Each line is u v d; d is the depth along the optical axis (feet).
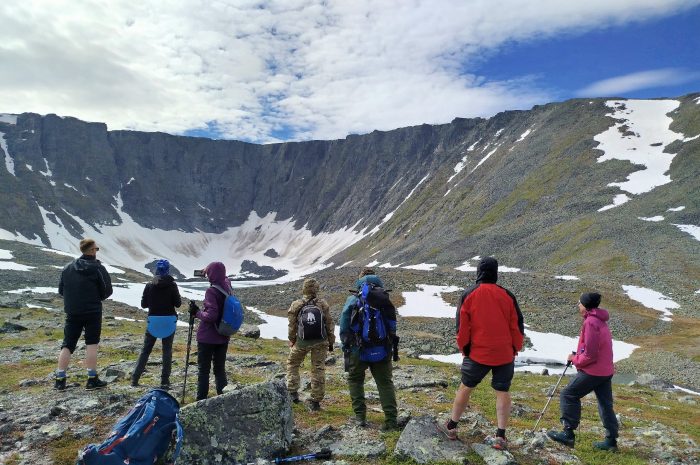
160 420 26.63
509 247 400.26
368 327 33.01
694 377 148.77
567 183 488.02
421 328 215.92
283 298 330.13
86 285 41.63
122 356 69.41
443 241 508.94
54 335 93.35
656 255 285.64
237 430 28.07
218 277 36.19
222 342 36.04
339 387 53.67
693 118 515.50
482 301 29.66
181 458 26.17
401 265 479.41
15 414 34.22
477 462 28.63
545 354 178.19
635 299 237.45
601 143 544.62
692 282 246.47
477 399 53.26
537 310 228.43
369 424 34.76
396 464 28.19
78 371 53.72
